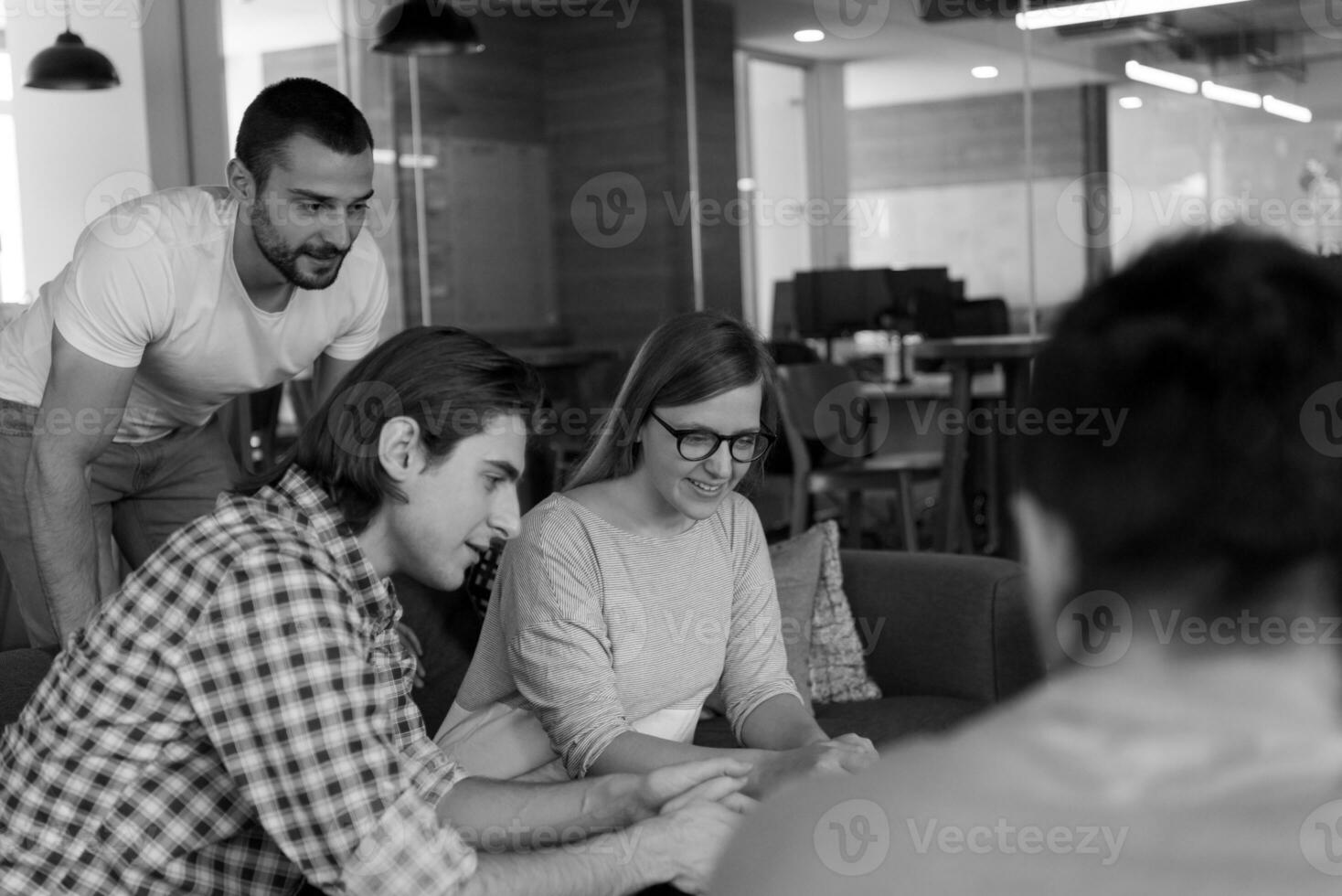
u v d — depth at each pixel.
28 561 2.62
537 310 7.73
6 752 1.38
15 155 6.21
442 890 1.33
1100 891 0.43
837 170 6.88
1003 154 6.48
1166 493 0.45
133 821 1.32
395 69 7.27
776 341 6.60
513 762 1.99
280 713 1.29
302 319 2.59
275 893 1.41
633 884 1.56
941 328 6.50
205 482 2.84
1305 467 0.44
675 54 7.36
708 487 1.96
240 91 6.14
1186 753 0.45
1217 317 0.47
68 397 2.33
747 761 1.79
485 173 7.70
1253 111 6.28
